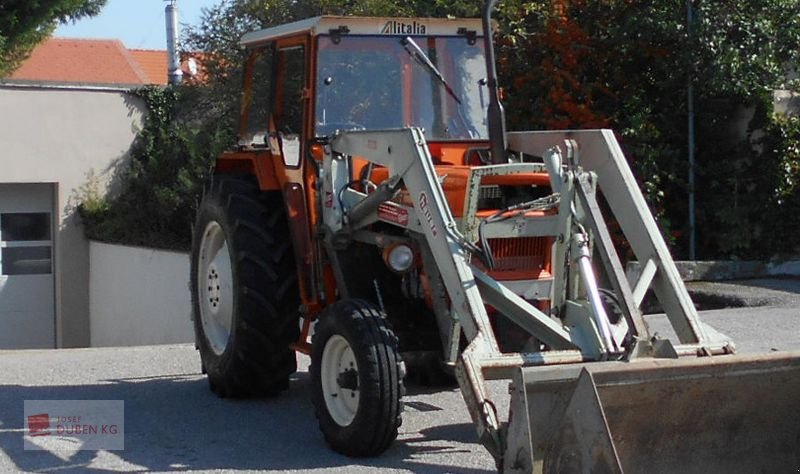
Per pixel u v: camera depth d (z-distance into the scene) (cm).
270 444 723
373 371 650
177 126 2020
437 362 864
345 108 782
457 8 1571
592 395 523
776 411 598
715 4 1426
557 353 609
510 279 701
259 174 818
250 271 804
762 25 1412
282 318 809
